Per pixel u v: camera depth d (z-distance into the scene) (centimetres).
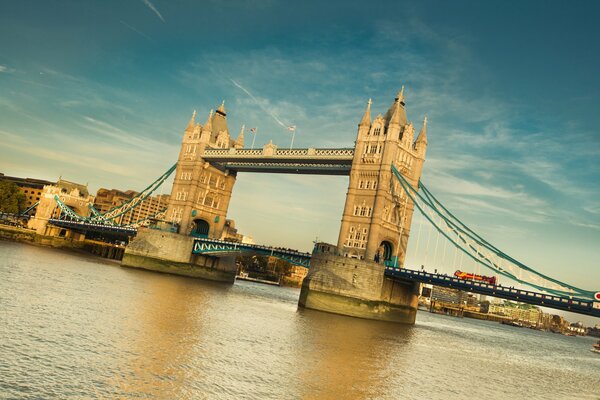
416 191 9181
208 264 12550
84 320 3825
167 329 4019
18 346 2834
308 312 7831
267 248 10569
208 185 12731
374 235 8925
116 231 14250
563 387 4897
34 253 10944
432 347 6181
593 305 6931
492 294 7762
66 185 18288
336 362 3909
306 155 10431
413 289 9594
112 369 2688
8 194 18325
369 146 9494
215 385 2709
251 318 5738
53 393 2238
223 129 13300
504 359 6544
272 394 2733
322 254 8788
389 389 3328
